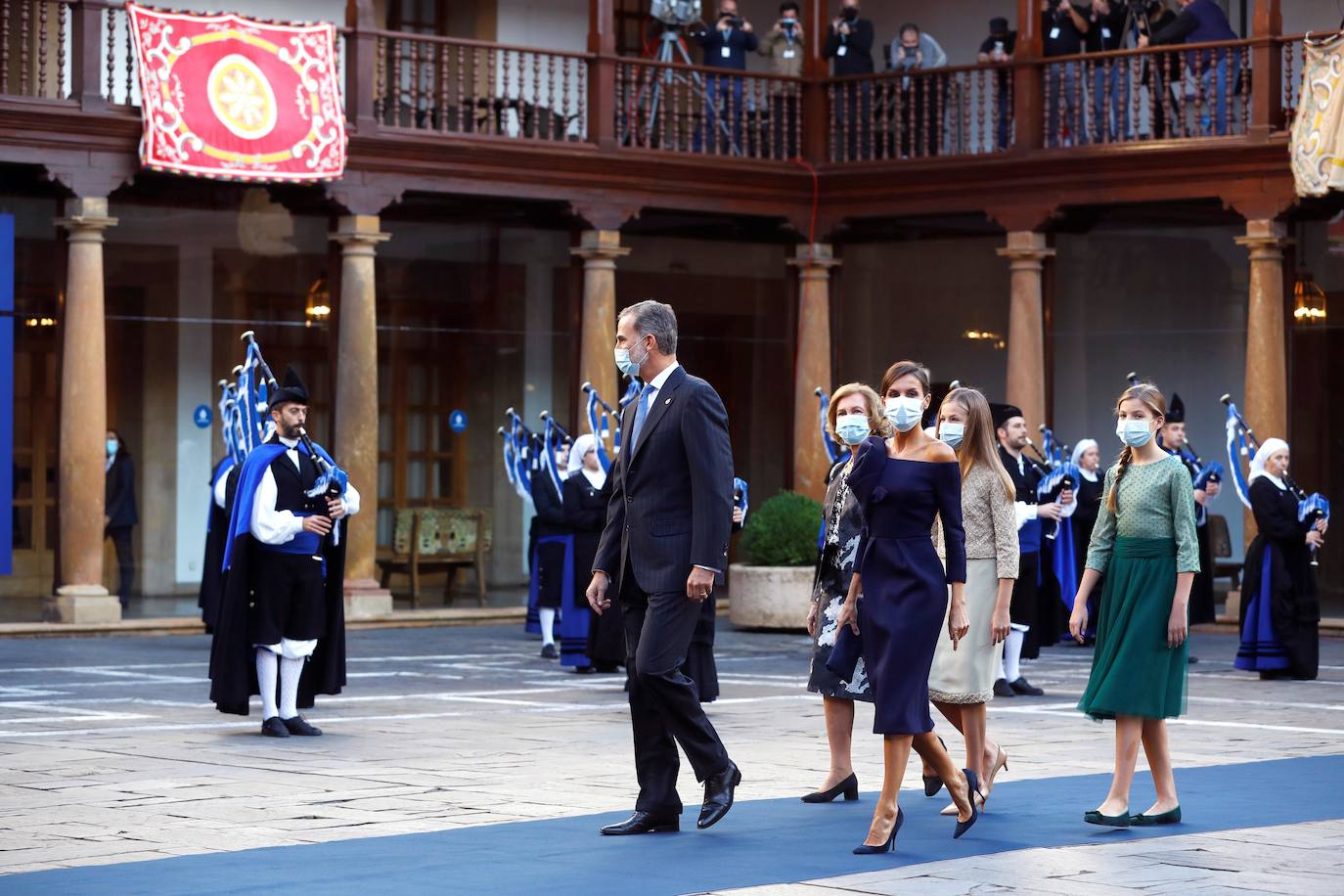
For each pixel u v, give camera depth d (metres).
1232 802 9.42
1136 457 9.05
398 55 22.48
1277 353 22.11
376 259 23.81
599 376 23.41
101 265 20.81
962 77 26.75
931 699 9.46
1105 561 9.04
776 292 25.70
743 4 27.52
